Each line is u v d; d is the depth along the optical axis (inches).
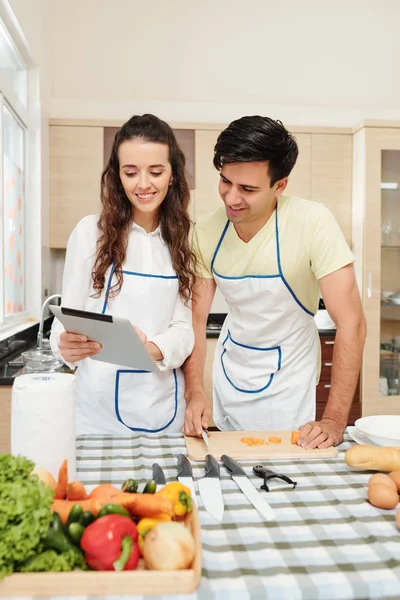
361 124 146.2
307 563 30.0
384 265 149.8
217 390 74.7
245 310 67.1
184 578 27.1
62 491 33.8
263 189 55.1
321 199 152.9
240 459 47.2
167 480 41.8
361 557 30.6
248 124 52.7
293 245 61.8
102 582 26.9
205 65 159.0
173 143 56.6
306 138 151.6
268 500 38.4
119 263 58.0
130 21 156.2
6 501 26.8
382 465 42.8
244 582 28.1
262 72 161.2
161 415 60.6
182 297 62.3
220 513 35.6
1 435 85.1
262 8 160.4
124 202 58.2
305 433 50.9
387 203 148.9
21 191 130.0
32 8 121.9
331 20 162.7
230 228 65.0
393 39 164.9
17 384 38.1
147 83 157.3
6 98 108.0
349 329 59.2
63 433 38.4
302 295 65.0
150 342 56.8
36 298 134.4
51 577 26.7
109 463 45.2
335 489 40.4
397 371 149.7
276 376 68.2
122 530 28.0
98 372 59.0
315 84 163.0
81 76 155.4
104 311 59.1
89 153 145.5
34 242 133.8
